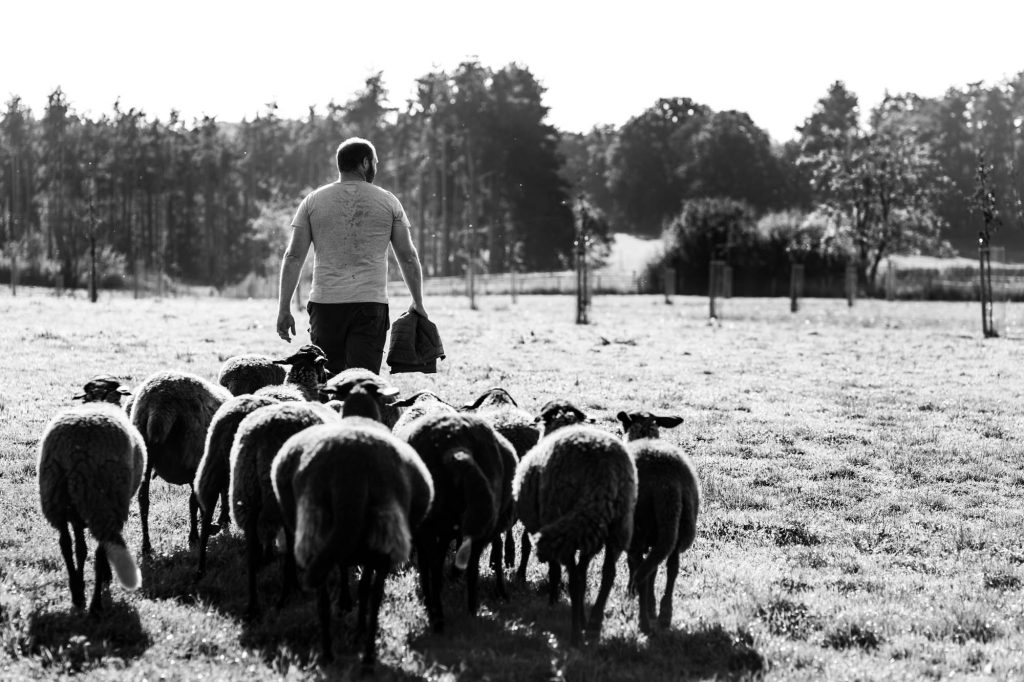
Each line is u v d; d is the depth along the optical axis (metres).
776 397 20.48
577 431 8.23
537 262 109.62
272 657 7.29
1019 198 132.62
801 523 12.27
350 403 8.46
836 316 43.22
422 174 114.56
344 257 11.09
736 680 7.29
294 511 7.38
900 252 83.81
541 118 115.06
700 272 67.44
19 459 13.17
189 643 7.49
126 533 10.49
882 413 18.98
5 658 6.96
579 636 7.84
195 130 136.25
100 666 6.94
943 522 12.53
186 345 25.38
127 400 10.89
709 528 11.87
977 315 44.50
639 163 162.38
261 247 98.06
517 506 8.56
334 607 8.43
